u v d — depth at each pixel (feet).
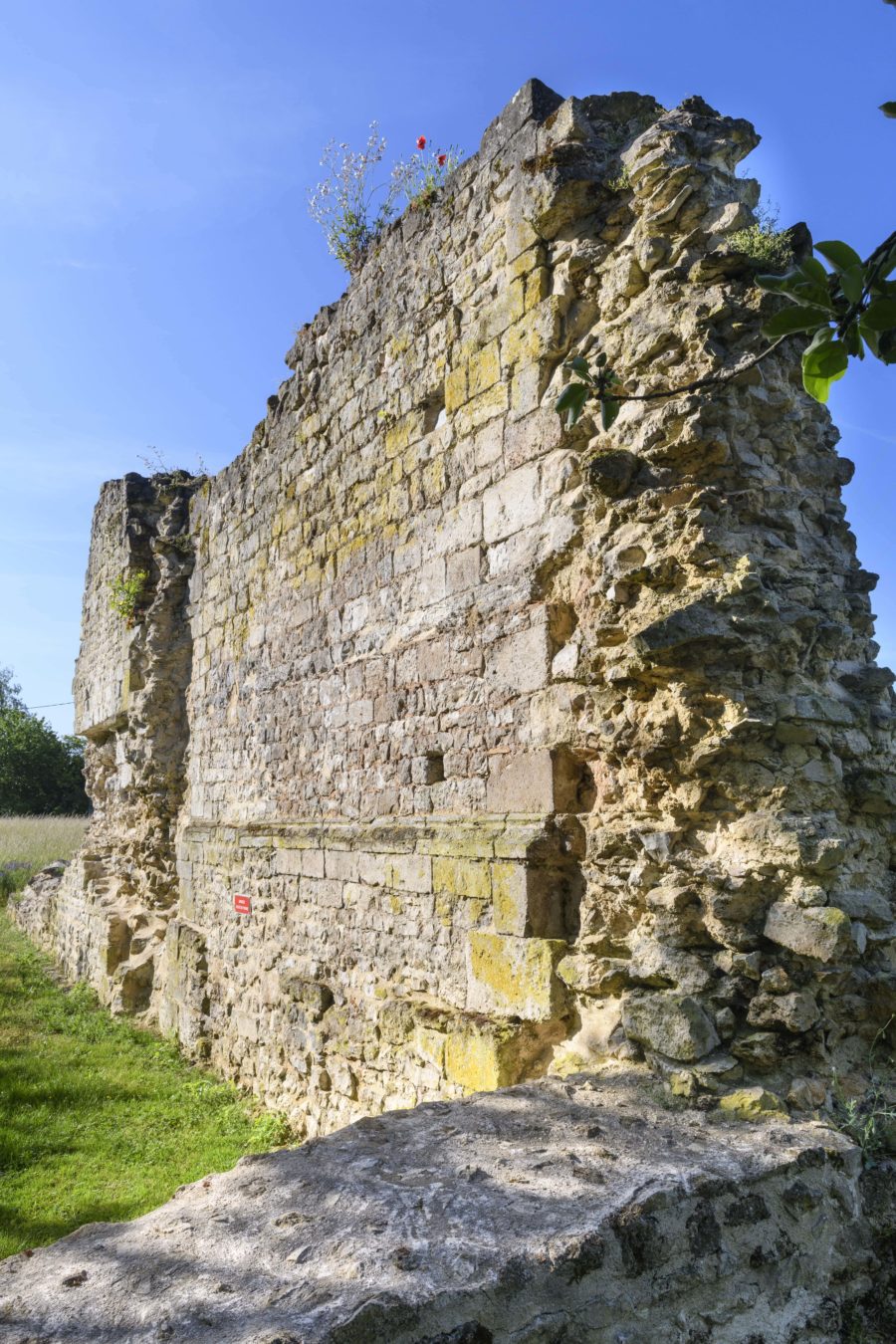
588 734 14.67
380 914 19.31
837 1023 11.88
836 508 15.06
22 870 68.85
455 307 18.90
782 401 14.25
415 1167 9.94
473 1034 15.15
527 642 15.94
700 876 12.66
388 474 20.97
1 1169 19.75
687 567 13.46
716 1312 9.17
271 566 27.12
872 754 13.52
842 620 14.10
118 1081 26.12
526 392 16.57
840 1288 10.17
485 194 18.22
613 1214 8.76
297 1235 8.66
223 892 28.07
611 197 15.71
